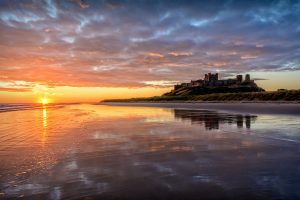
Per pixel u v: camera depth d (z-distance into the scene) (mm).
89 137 12125
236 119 20859
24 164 7270
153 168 6801
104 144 10273
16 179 6000
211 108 46938
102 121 21172
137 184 5590
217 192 5090
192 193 5051
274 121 18391
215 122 18734
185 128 15359
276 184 5465
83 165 7156
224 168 6691
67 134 13180
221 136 11930
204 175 6141
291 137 11227
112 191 5215
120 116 27656
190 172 6398
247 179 5797
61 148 9500
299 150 8656
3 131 14461
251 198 4785
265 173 6211
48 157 8094
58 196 5012
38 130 14930
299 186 5328
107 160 7695
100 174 6324
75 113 35312
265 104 51375
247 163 7125
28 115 30438
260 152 8438
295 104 45719
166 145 9938
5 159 7832
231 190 5168
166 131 14070
